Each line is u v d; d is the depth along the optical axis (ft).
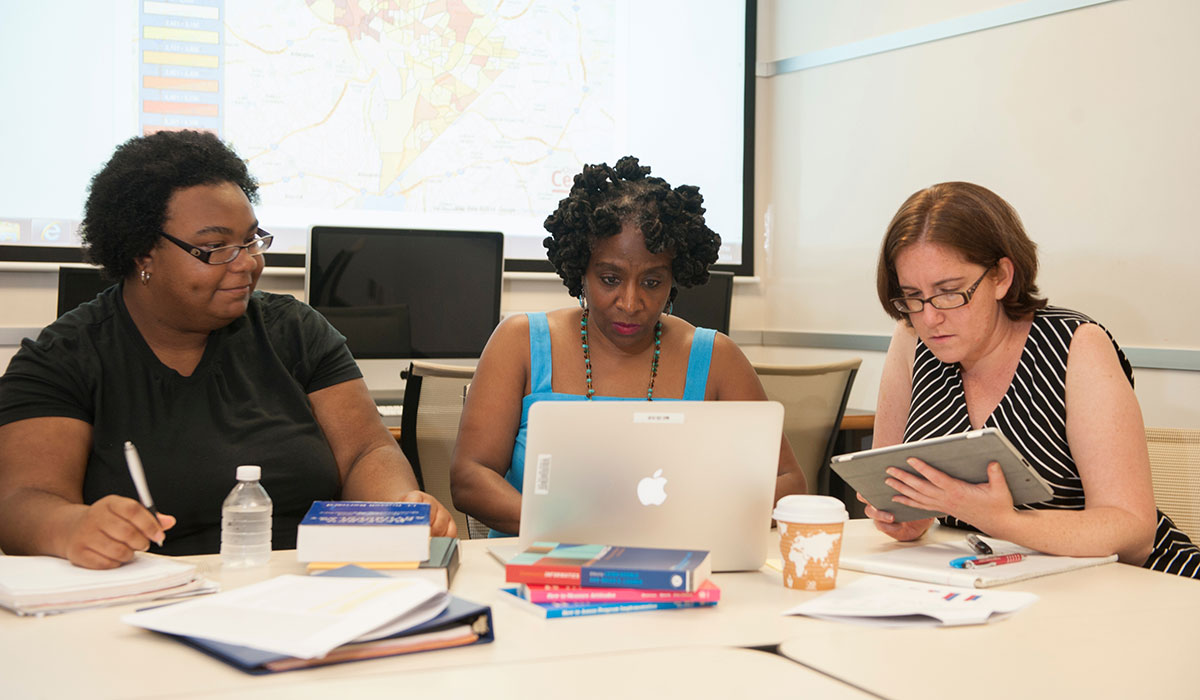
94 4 10.45
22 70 10.23
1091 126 9.51
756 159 13.33
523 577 3.75
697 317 11.53
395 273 10.36
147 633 3.35
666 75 12.84
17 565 3.88
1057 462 5.00
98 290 8.82
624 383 5.73
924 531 4.99
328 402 5.69
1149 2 9.04
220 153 5.29
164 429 5.09
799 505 4.02
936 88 11.00
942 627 3.52
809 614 3.66
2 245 10.22
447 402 7.06
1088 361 4.94
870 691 2.89
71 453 4.83
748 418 4.23
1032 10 9.97
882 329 11.80
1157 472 5.65
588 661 3.12
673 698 2.81
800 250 12.89
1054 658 3.18
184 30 10.77
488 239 10.72
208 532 5.16
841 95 12.19
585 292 5.71
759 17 13.24
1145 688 2.92
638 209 5.34
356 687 2.87
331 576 3.76
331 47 11.37
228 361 5.39
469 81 11.98
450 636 3.24
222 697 2.77
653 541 4.24
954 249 4.86
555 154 12.41
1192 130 8.75
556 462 4.23
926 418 5.40
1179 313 8.87
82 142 10.45
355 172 11.51
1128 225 9.24
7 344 10.37
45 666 3.02
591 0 12.50
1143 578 4.23
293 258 11.23
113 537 3.83
